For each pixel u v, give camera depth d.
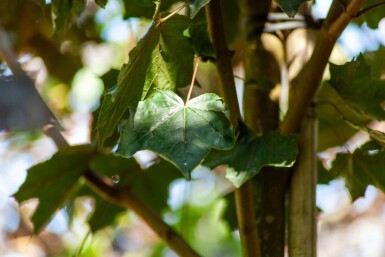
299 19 1.02
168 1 1.04
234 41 1.14
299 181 0.96
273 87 0.99
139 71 0.81
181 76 0.86
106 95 0.80
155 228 1.08
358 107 0.97
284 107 1.03
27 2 1.32
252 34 1.02
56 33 0.99
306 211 0.94
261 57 1.02
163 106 0.81
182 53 0.85
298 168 0.96
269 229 0.96
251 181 0.97
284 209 0.97
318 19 1.03
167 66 0.85
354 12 0.87
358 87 0.95
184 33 0.98
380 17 1.08
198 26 0.91
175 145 0.78
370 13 1.08
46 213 1.14
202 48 0.91
